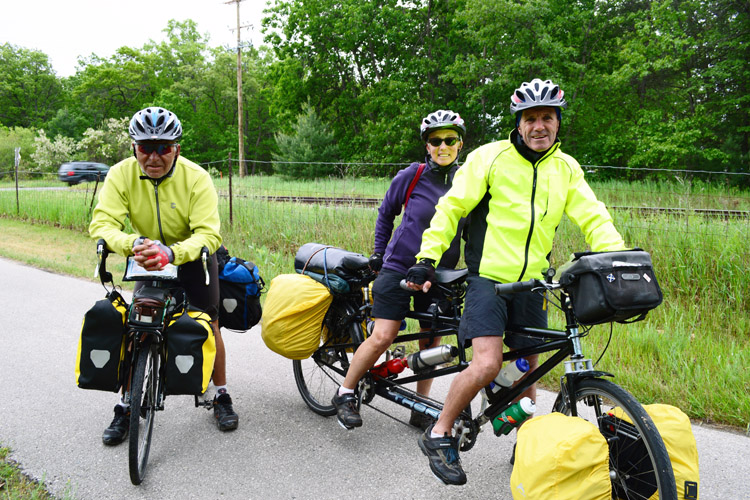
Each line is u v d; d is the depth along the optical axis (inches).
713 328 209.5
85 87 2544.3
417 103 1273.4
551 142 103.0
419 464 126.4
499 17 1018.7
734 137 943.7
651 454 86.4
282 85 1529.3
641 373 165.3
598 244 100.0
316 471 122.7
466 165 109.2
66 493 109.3
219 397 145.9
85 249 424.2
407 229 128.3
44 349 198.8
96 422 143.8
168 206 129.3
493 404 115.0
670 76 1026.1
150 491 113.2
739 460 124.4
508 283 97.4
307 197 426.9
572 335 100.3
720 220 270.7
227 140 2388.0
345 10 1365.7
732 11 943.7
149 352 121.2
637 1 1099.3
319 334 146.6
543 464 87.4
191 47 2657.5
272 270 307.1
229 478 119.2
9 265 357.7
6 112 2891.2
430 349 124.9
